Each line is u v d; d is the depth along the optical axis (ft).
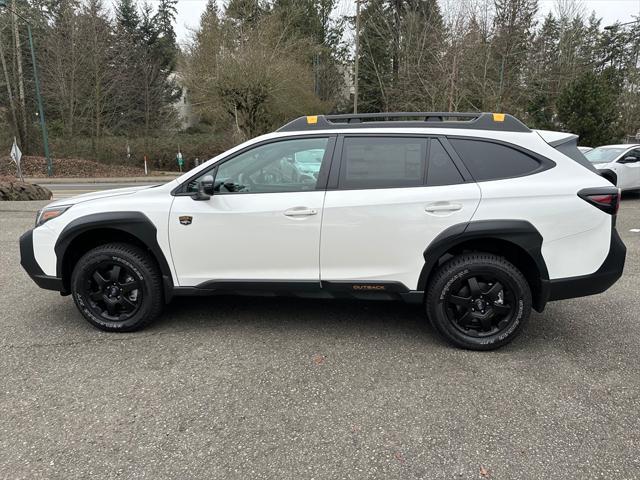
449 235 11.24
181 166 101.76
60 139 105.91
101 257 12.41
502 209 11.16
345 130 12.01
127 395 9.76
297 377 10.53
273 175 12.09
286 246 11.85
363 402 9.57
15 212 33.55
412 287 11.78
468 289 11.64
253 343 12.24
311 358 11.44
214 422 8.89
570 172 11.37
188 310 14.58
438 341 12.43
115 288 12.65
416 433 8.59
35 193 44.83
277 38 89.66
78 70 106.73
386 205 11.42
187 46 88.79
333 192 11.72
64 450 8.07
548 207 11.07
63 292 12.99
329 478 7.47
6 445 8.18
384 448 8.18
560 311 14.71
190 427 8.73
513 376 10.61
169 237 12.16
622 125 91.91
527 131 11.78
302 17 129.39
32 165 92.07
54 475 7.48
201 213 11.98
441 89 75.51
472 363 11.21
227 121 95.55
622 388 10.11
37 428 8.65
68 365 11.00
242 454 8.02
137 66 121.39
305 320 13.82
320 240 11.73
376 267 11.75
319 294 12.16
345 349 11.93
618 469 7.67
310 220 11.64
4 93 108.88
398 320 13.85
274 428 8.72
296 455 8.00
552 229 11.10
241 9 100.07
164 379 10.40
